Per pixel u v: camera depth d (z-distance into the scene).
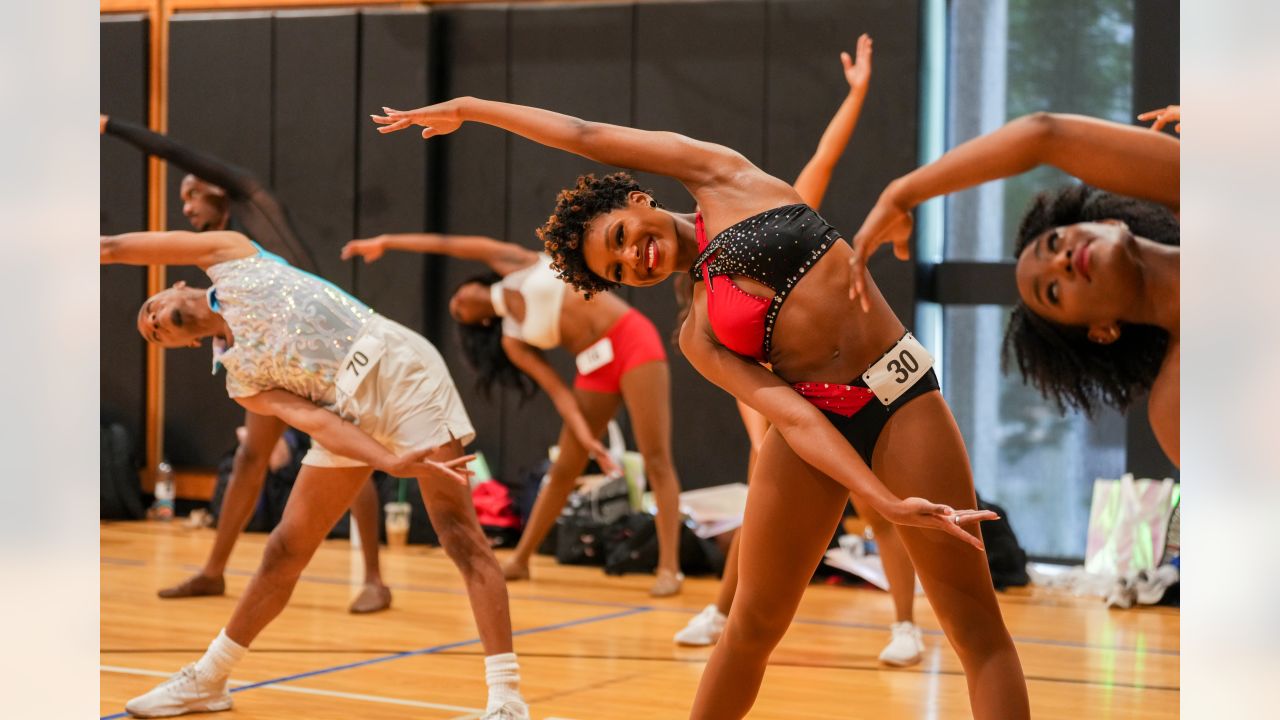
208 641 4.09
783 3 7.14
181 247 3.04
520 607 5.12
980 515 1.83
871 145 6.93
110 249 3.00
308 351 2.95
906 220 2.35
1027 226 3.12
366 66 7.77
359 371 2.96
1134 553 5.91
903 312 6.74
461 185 7.77
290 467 7.33
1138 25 6.51
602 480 6.64
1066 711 3.32
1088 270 2.85
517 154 7.66
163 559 6.16
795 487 2.12
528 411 7.55
